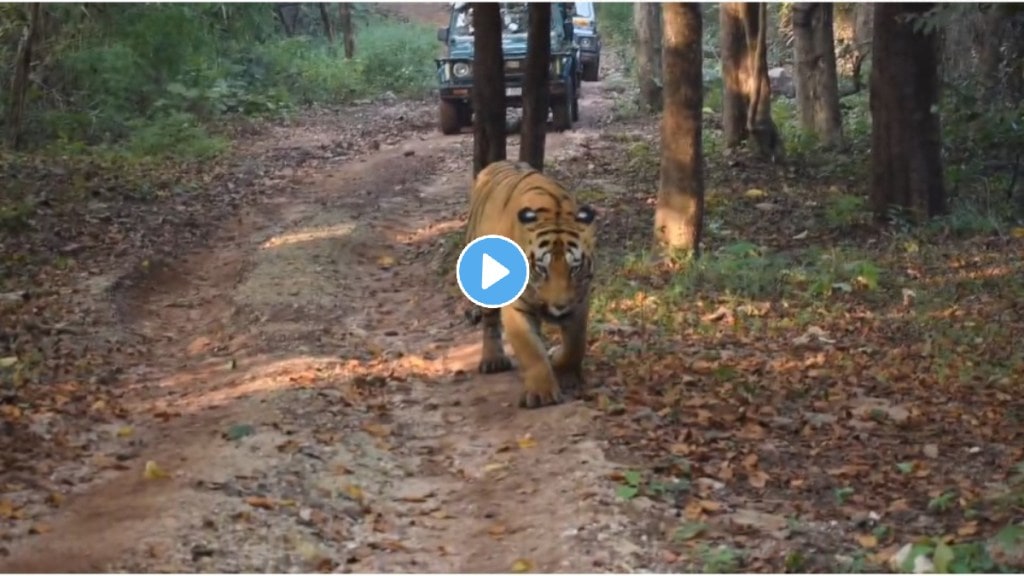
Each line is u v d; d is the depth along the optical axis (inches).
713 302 474.9
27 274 540.1
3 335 440.5
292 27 1611.7
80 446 333.7
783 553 267.0
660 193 532.7
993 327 436.8
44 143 890.1
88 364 421.1
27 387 384.8
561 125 997.8
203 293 542.3
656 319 450.3
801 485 309.1
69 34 966.4
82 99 972.6
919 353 415.8
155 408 373.4
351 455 327.6
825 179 743.1
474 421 356.5
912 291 483.5
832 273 506.9
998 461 327.0
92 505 288.5
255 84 1243.8
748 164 783.1
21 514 281.6
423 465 328.2
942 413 362.6
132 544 259.6
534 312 355.6
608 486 295.9
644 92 1117.7
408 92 1370.6
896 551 266.7
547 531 276.2
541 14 571.5
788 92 1174.3
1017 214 617.3
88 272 547.8
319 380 390.9
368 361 419.5
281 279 526.6
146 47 1015.6
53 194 703.1
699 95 522.3
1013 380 386.9
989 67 743.1
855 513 292.0
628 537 271.7
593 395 361.7
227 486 296.0
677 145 524.1
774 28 1341.0
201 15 1088.8
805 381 388.5
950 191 640.4
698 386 379.2
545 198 348.2
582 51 1331.2
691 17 513.3
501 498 300.7
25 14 909.8
